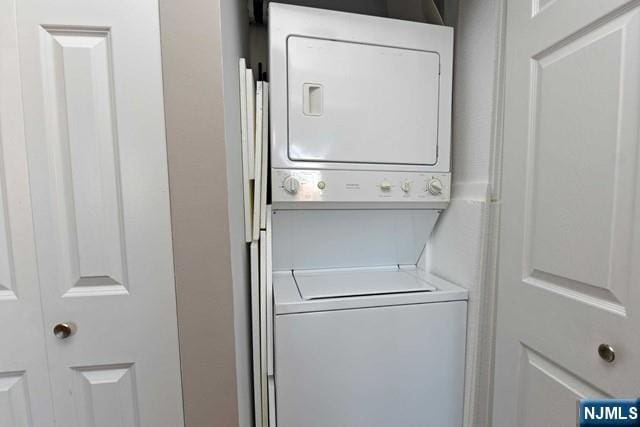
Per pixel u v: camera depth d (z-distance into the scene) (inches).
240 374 44.0
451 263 63.4
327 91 54.8
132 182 36.1
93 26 34.4
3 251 36.0
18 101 34.9
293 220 61.7
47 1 34.0
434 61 59.3
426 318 56.0
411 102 58.7
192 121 36.0
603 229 34.8
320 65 54.1
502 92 51.3
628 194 32.2
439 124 60.5
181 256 37.4
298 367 51.5
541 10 43.2
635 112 31.4
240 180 50.1
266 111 54.3
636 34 31.2
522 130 46.9
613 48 33.4
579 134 37.6
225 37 38.9
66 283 36.8
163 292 37.6
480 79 55.9
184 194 36.7
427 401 56.9
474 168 57.9
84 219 36.4
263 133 53.9
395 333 54.7
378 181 58.0
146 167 36.1
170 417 39.0
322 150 55.4
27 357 37.1
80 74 34.9
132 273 37.1
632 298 31.9
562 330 40.6
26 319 36.7
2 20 34.0
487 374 55.1
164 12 34.7
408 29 57.7
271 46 52.2
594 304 36.1
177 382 38.7
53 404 37.9
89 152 35.8
